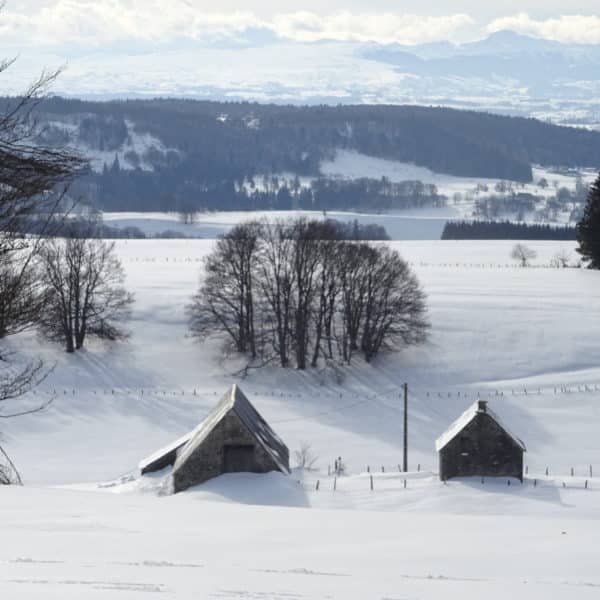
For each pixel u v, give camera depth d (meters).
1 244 78.19
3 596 41.53
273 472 197.25
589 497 193.75
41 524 68.69
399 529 77.00
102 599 41.78
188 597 43.53
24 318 85.31
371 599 45.62
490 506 184.12
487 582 51.62
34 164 73.50
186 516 80.62
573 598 47.09
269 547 63.59
